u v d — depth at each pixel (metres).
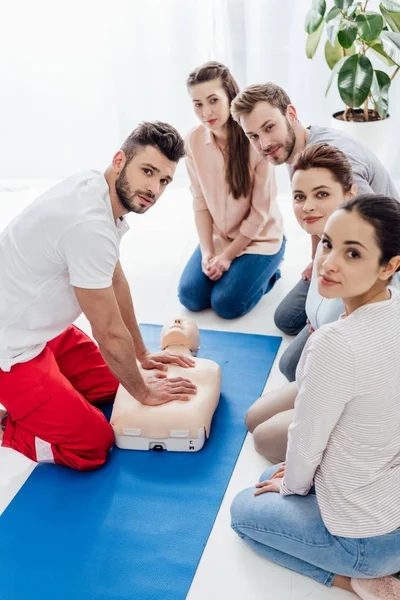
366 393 1.18
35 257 1.58
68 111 3.31
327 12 2.85
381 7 2.58
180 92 3.15
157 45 3.08
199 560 1.53
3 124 3.37
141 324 2.39
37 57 3.20
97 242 1.53
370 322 1.17
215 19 2.95
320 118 3.11
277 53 2.98
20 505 1.70
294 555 1.43
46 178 3.49
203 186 2.39
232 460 1.80
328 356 1.16
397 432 1.24
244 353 2.21
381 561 1.31
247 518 1.47
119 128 3.29
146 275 2.71
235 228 2.47
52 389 1.72
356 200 1.14
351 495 1.28
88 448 1.79
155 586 1.47
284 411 1.76
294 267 2.69
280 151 2.00
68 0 3.06
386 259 1.13
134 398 1.85
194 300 2.43
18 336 1.67
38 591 1.48
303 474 1.34
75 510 1.68
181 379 1.88
